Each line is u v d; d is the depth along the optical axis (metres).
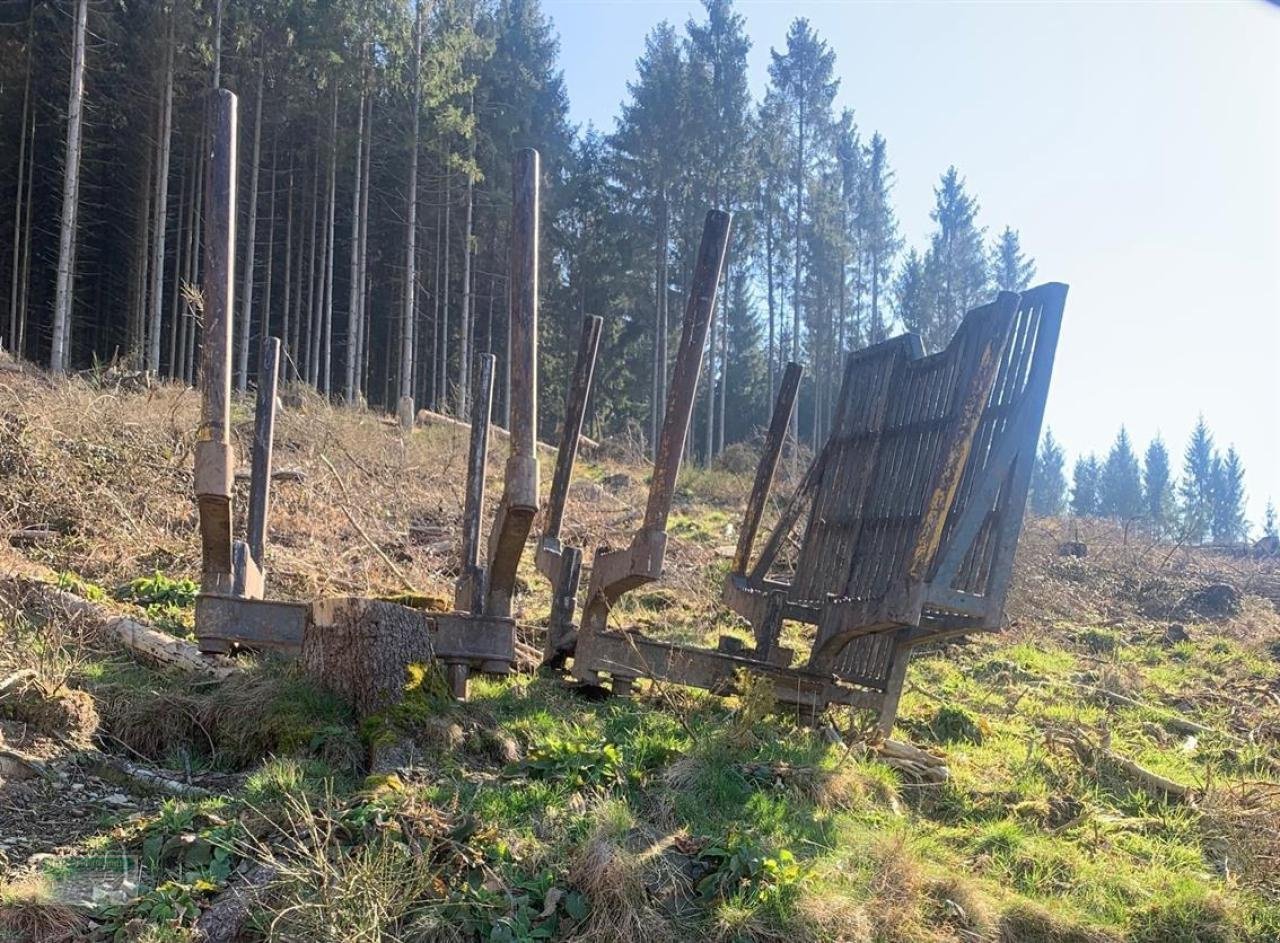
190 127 32.06
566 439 7.91
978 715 7.75
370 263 40.09
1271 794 6.43
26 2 31.25
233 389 28.64
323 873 3.83
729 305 49.16
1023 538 13.78
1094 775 6.84
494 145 36.59
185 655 6.02
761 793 5.36
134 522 9.39
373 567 9.77
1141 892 5.20
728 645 7.62
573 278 44.38
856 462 7.82
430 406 39.62
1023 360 6.52
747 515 8.29
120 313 36.19
